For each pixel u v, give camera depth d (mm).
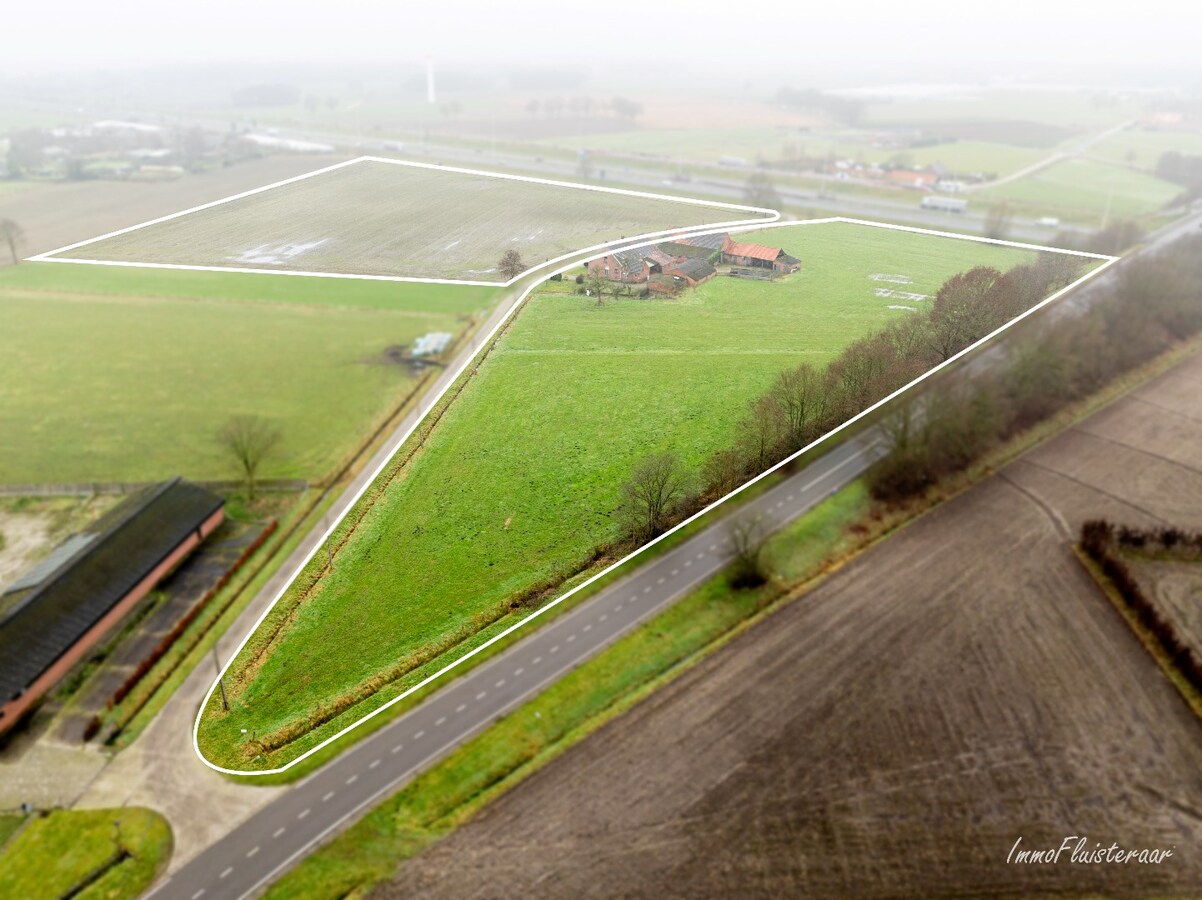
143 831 39875
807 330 76500
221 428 75625
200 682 48219
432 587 53750
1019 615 53656
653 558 56094
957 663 49750
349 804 40906
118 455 72938
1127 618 53781
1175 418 76812
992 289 70125
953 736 45031
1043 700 47531
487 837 39594
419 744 43875
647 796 41531
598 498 59938
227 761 43281
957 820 40656
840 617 53062
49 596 52094
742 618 52844
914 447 65688
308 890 37344
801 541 58656
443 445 67750
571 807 40938
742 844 39344
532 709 45875
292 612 52969
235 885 37500
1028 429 73938
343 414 78188
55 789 42094
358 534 59375
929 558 58469
